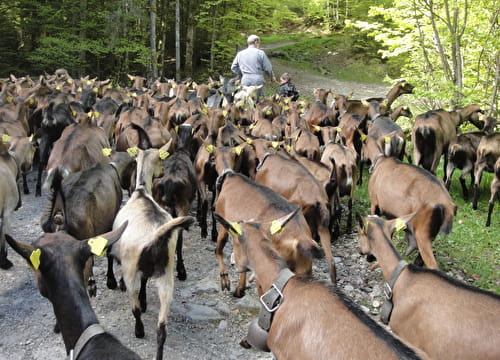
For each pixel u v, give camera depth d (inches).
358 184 383.9
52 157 251.9
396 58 1132.5
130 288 172.1
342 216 324.2
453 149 352.5
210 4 957.2
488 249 276.5
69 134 266.8
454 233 294.4
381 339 110.9
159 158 213.3
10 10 877.8
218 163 235.0
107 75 920.3
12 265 233.8
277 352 129.1
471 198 357.4
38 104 429.7
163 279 167.8
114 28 808.3
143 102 434.3
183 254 258.8
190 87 669.3
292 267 182.4
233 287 227.8
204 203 276.7
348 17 1636.3
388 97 498.0
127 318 196.4
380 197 250.1
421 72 553.9
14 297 207.3
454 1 471.8
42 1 836.6
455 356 134.2
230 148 243.4
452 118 381.7
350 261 263.3
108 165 219.6
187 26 1047.6
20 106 374.9
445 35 485.7
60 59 768.9
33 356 171.5
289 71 1186.0
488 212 307.6
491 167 326.6
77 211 184.7
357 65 1243.2
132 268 169.2
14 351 173.5
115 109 434.9
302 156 308.8
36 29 871.1
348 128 396.5
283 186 231.0
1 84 564.7
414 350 109.0
